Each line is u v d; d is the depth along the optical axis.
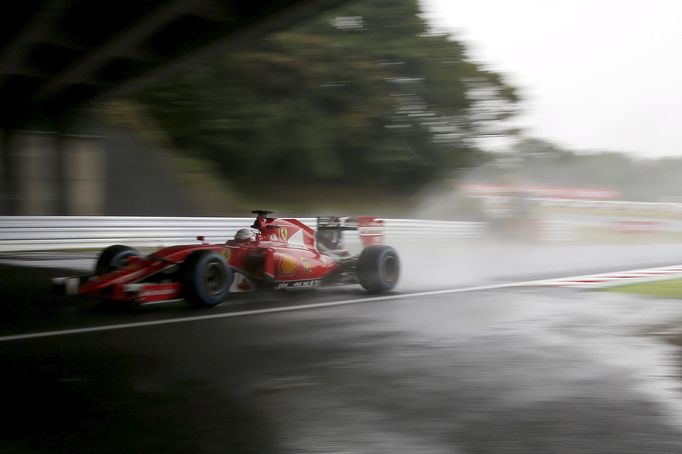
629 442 3.31
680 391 4.16
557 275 10.64
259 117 22.92
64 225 14.28
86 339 5.44
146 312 6.76
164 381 4.27
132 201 18.27
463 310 7.05
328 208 25.17
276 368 4.62
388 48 23.95
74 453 3.09
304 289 8.73
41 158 16.80
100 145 17.78
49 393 3.99
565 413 3.73
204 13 9.85
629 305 7.45
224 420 3.57
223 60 22.30
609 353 5.13
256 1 9.92
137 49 11.66
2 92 15.15
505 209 24.42
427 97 25.06
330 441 3.29
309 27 23.42
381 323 6.28
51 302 7.43
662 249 16.70
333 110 24.30
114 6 9.91
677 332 5.95
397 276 8.53
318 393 4.06
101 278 6.58
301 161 24.78
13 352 4.98
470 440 3.32
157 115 22.38
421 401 3.92
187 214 19.27
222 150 23.61
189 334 5.67
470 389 4.16
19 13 9.61
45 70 13.11
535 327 6.13
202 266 6.76
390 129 25.38
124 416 3.61
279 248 7.61
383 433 3.41
